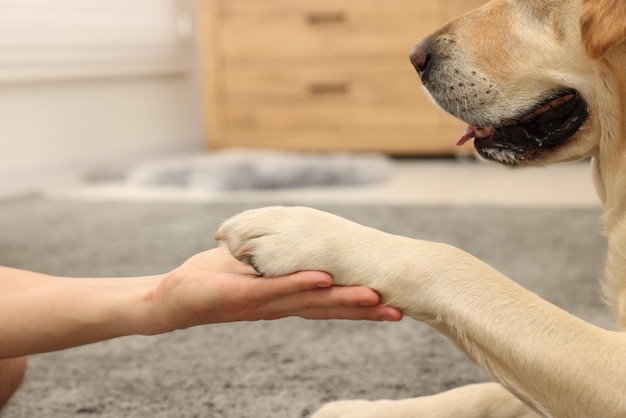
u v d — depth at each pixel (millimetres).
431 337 1228
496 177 2605
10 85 2512
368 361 1146
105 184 2645
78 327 875
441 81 1060
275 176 2430
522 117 1044
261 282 812
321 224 858
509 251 1609
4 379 966
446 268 844
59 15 2699
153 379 1103
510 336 814
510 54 1032
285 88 3102
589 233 1745
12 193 2488
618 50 945
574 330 812
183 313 841
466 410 936
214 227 1864
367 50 2979
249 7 3084
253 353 1179
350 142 3061
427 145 2973
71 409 1024
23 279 916
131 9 3088
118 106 3041
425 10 2887
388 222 1864
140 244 1709
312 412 1005
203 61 3180
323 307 828
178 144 3402
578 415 801
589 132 1012
